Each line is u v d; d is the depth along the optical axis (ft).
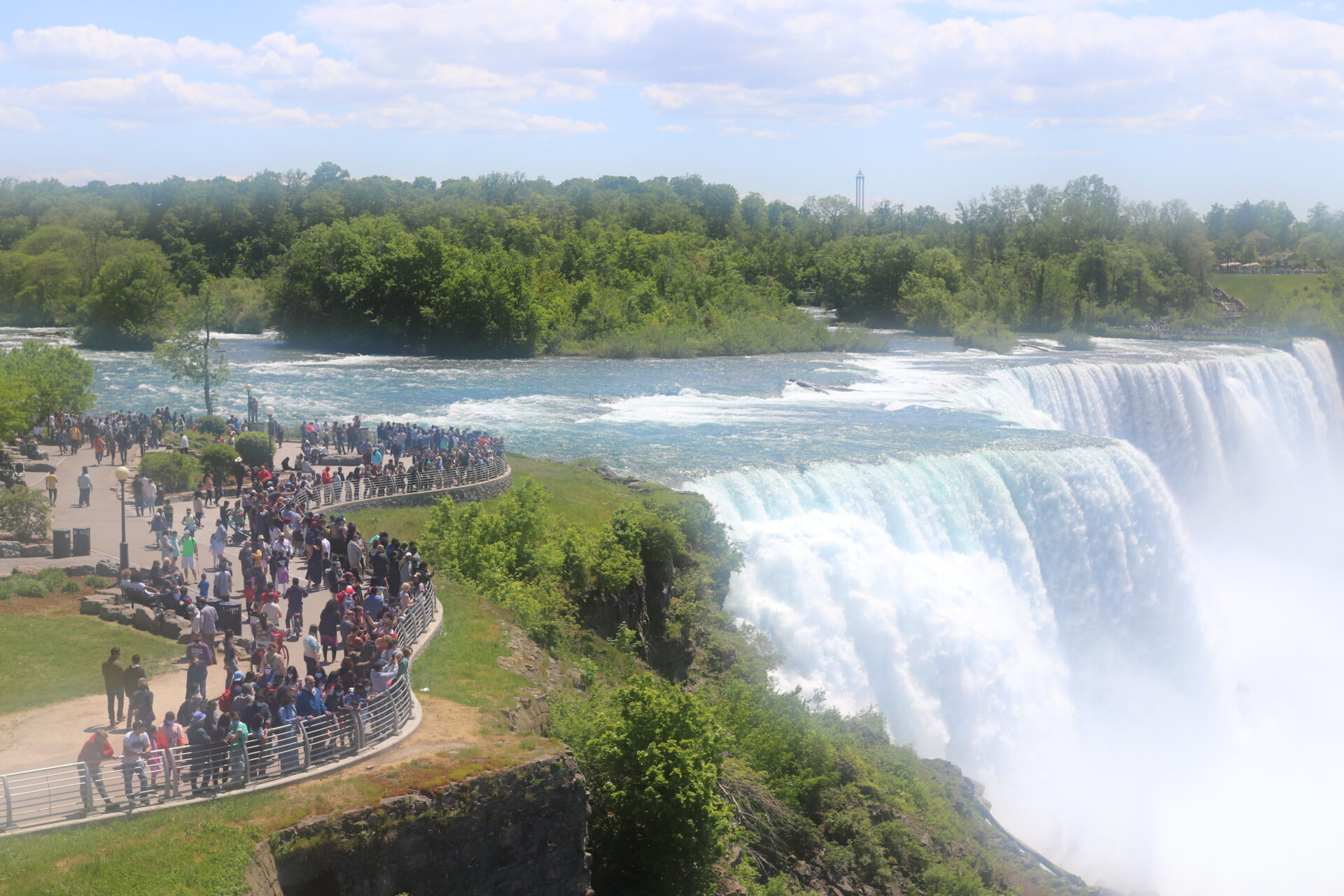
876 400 289.74
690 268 549.13
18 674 92.84
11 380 215.72
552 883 84.48
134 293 434.30
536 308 419.74
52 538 130.72
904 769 134.92
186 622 106.42
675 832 91.20
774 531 170.30
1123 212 633.20
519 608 132.67
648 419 260.21
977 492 198.39
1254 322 501.97
